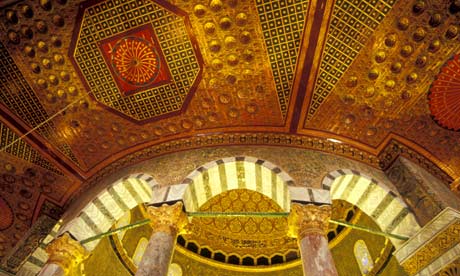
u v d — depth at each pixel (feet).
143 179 21.18
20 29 19.69
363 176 20.57
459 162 21.63
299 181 19.36
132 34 20.35
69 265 18.66
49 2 18.74
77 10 19.13
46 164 24.06
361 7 18.56
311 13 18.92
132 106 22.89
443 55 19.66
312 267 14.61
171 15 19.58
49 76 21.52
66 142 23.67
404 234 18.20
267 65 21.06
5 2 18.51
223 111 22.98
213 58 21.12
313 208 17.17
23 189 24.12
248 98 22.36
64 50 20.61
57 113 22.62
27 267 20.33
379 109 21.72
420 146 21.84
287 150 22.24
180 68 21.56
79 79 21.80
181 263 32.37
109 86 22.16
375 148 22.52
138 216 31.24
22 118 22.66
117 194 21.67
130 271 28.96
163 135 23.89
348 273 29.89
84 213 20.48
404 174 20.36
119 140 23.97
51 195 24.49
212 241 34.50
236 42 20.44
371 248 28.68
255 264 33.76
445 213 16.83
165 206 17.93
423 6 18.29
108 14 19.48
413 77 20.53
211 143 23.22
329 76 21.03
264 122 23.04
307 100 21.91
